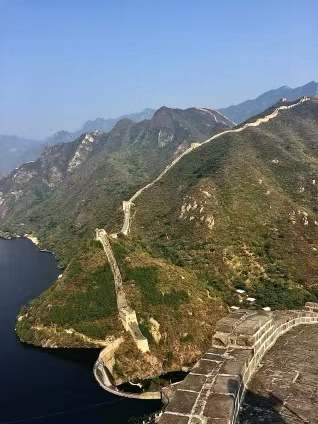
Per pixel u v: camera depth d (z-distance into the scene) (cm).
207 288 10800
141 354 8400
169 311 9256
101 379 7562
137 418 6328
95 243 11319
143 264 10512
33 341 9388
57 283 10744
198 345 8731
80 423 6322
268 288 11988
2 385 7538
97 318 9344
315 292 11950
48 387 7425
